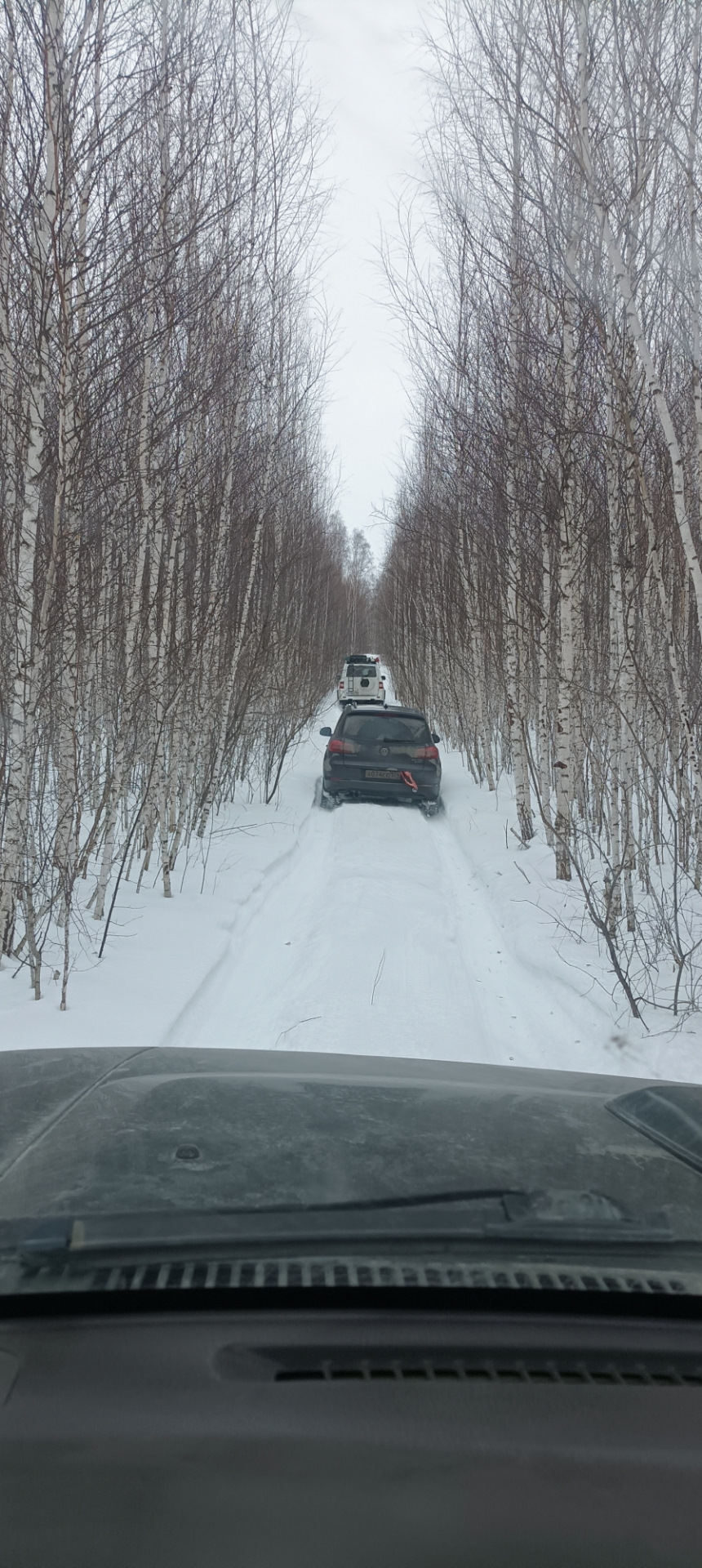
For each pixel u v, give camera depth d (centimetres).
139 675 732
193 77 660
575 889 835
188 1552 82
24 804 562
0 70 510
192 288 710
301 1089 186
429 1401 97
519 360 877
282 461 1296
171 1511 85
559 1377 101
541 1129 168
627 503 729
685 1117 179
